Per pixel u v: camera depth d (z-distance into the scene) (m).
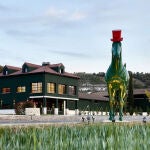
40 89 57.69
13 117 36.16
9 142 2.79
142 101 79.25
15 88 60.53
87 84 186.12
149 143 2.79
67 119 40.66
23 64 59.72
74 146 2.73
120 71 24.27
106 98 76.75
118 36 23.75
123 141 2.89
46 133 3.29
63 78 61.19
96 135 3.23
